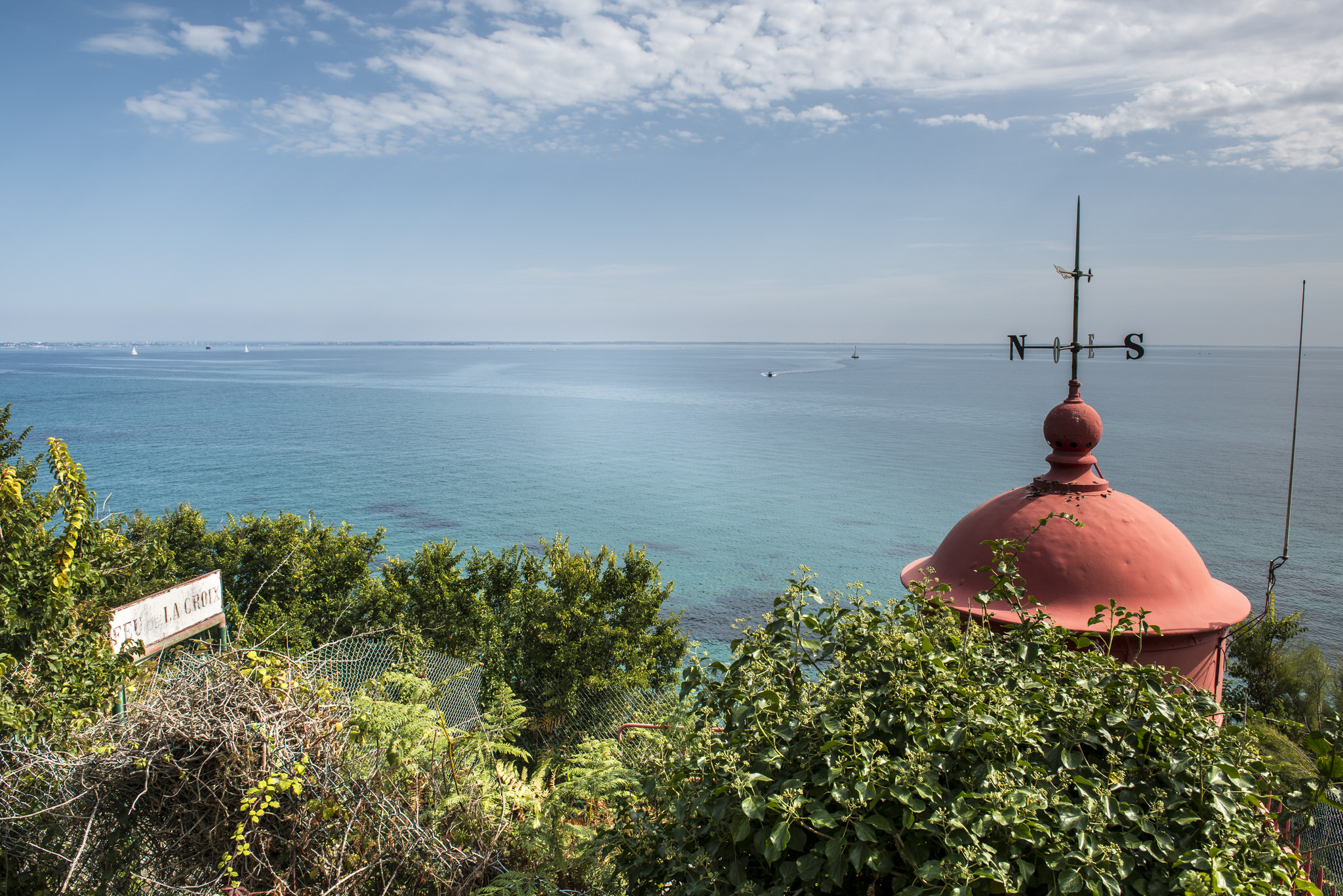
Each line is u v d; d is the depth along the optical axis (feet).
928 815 12.03
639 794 17.65
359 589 61.21
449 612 55.57
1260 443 415.64
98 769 17.80
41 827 18.56
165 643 32.01
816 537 212.84
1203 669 21.15
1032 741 12.41
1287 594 165.89
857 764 12.19
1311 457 366.63
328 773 18.47
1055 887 11.16
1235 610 21.02
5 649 25.84
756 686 14.25
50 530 29.04
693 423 511.81
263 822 17.51
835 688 13.64
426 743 23.50
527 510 245.04
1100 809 11.69
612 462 349.82
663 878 14.14
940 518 238.68
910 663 13.38
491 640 54.85
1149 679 13.93
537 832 21.16
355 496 264.31
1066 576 20.75
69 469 27.81
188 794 17.39
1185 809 12.19
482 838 20.56
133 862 17.92
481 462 344.28
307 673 19.98
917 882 11.82
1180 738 12.89
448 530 216.33
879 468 336.90
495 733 29.58
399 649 43.68
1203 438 434.71
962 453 382.63
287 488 274.36
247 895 16.83
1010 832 11.19
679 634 58.54
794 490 284.20
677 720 16.62
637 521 231.50
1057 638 16.06
